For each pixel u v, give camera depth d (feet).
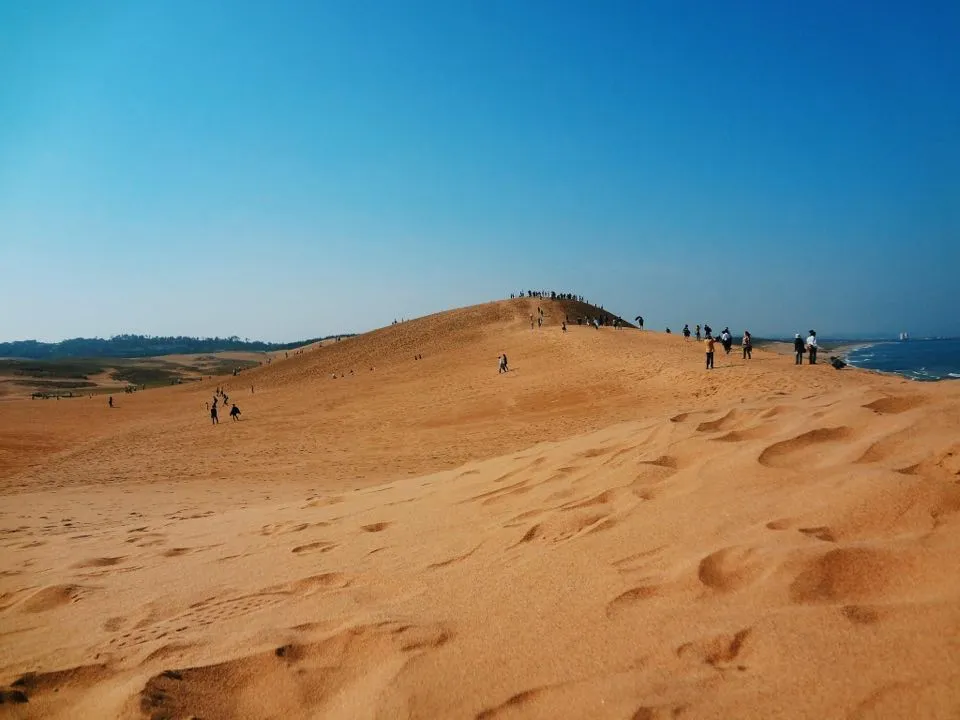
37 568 19.11
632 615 9.78
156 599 14.46
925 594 8.48
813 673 7.60
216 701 9.55
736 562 10.48
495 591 11.68
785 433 16.02
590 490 16.33
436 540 15.70
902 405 15.94
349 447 72.90
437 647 9.93
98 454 86.74
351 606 12.19
